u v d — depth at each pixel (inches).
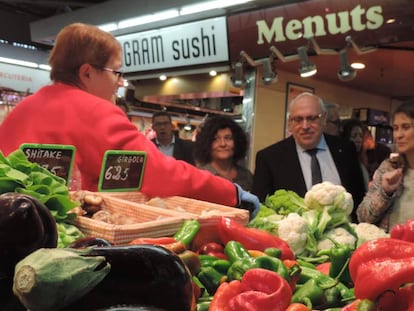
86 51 62.8
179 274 21.4
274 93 187.6
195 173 57.5
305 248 47.3
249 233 38.3
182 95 204.8
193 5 135.1
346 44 132.9
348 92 224.1
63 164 51.4
